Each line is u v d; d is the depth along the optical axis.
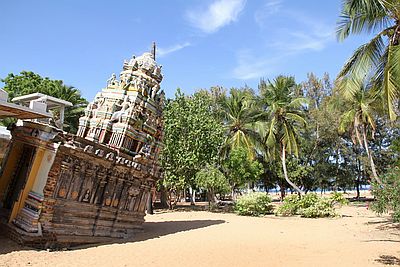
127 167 12.27
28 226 9.67
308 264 8.88
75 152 10.40
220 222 18.47
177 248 10.77
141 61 13.92
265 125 32.59
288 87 32.53
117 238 12.06
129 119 12.50
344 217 23.86
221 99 35.69
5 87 30.31
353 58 13.42
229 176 28.11
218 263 8.90
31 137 10.84
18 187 11.49
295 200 25.06
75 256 9.06
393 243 12.66
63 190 10.29
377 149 40.41
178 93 26.61
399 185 11.74
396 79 10.73
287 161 40.09
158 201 36.69
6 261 8.04
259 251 10.70
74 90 32.12
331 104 31.03
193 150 24.84
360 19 13.16
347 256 10.02
